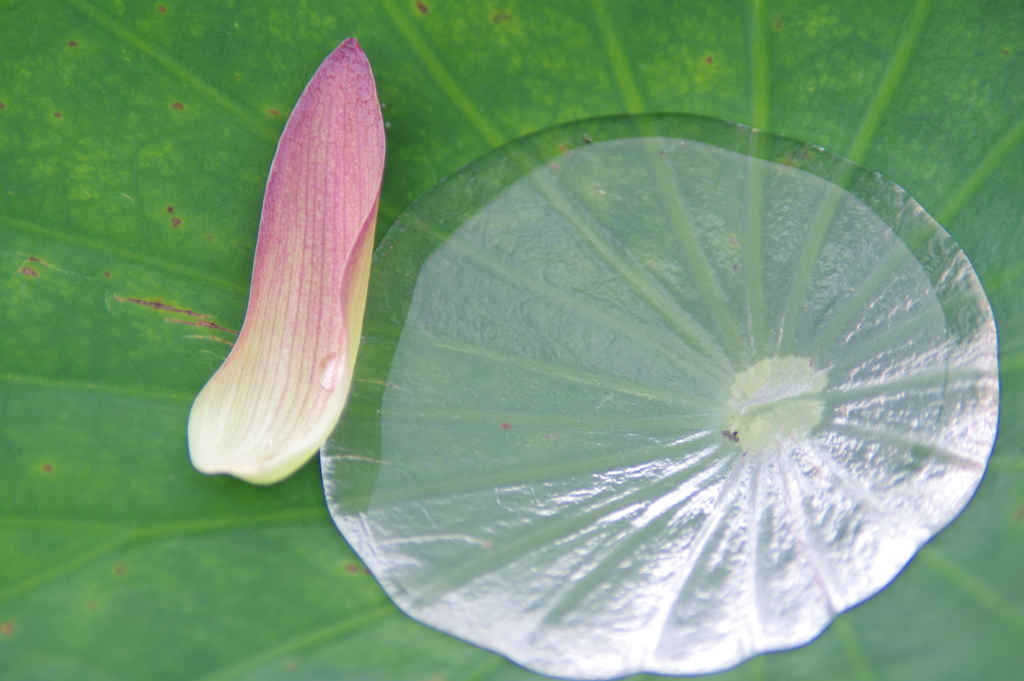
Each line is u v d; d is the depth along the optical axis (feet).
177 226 1.90
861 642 1.79
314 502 1.86
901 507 1.84
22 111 1.90
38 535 1.82
